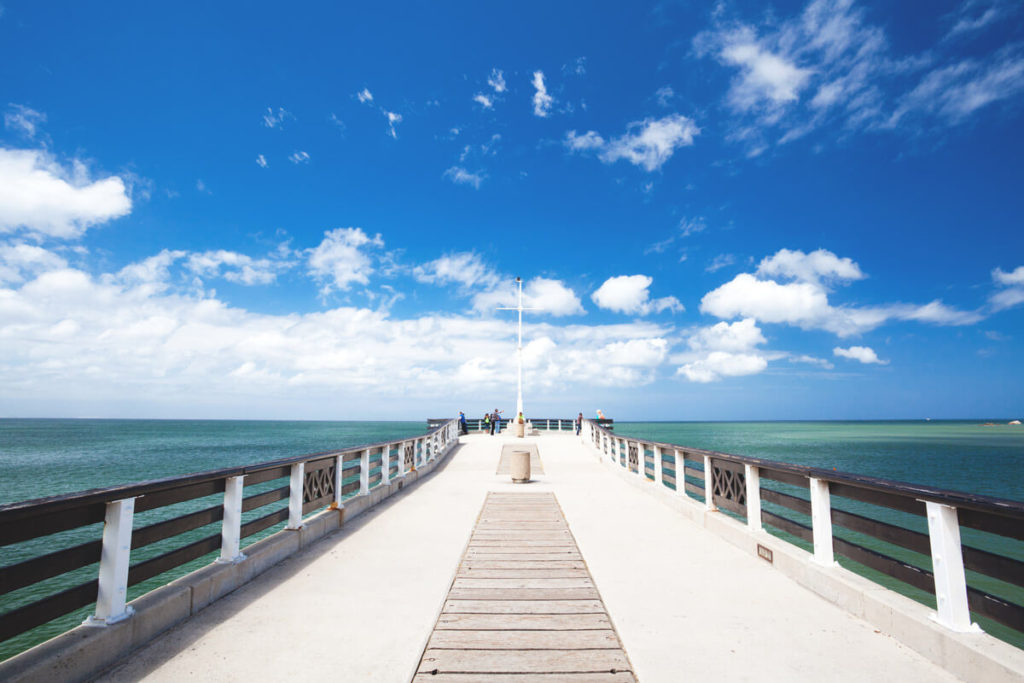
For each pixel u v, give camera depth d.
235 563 5.29
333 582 5.47
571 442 28.00
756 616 4.54
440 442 20.19
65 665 3.26
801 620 4.45
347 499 9.18
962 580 3.67
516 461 13.68
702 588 5.29
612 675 3.53
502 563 6.19
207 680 3.44
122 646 3.73
